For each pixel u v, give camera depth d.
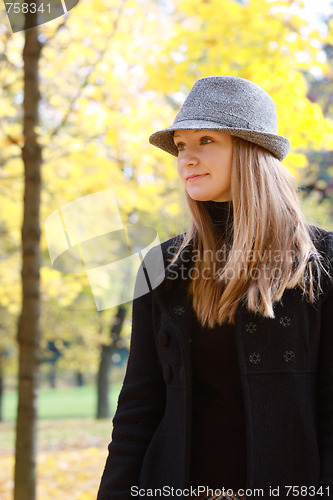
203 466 2.36
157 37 7.92
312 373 2.37
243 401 2.35
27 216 7.48
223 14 6.98
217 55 7.05
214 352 2.42
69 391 54.19
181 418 2.41
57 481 10.36
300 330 2.36
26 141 7.45
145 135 7.65
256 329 2.36
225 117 2.46
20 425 7.37
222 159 2.48
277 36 6.46
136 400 2.64
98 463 11.62
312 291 2.37
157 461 2.46
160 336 2.54
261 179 2.44
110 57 7.79
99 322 22.12
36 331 7.48
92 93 7.87
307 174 11.61
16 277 12.95
